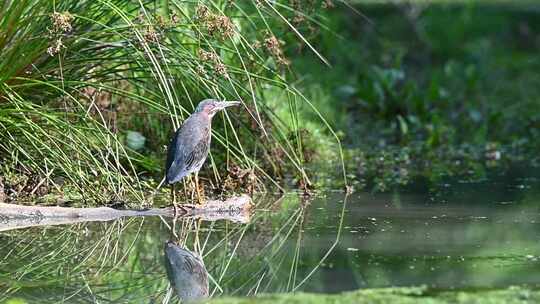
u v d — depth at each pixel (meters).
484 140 20.20
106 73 13.69
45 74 13.52
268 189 14.97
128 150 14.68
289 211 13.52
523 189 15.29
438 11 32.59
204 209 13.31
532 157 18.66
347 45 25.55
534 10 34.91
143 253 11.44
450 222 12.89
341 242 11.84
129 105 15.12
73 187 13.63
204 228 12.55
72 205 13.39
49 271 10.78
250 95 14.21
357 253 11.30
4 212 12.80
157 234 12.26
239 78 14.88
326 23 21.92
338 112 21.20
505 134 21.08
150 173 14.88
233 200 13.56
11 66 13.21
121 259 11.22
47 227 12.58
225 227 12.62
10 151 13.62
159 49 12.67
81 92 13.95
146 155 15.38
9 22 13.02
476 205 13.98
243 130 15.23
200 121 13.08
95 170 13.71
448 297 9.52
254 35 15.70
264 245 11.72
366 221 12.90
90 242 11.88
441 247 11.55
